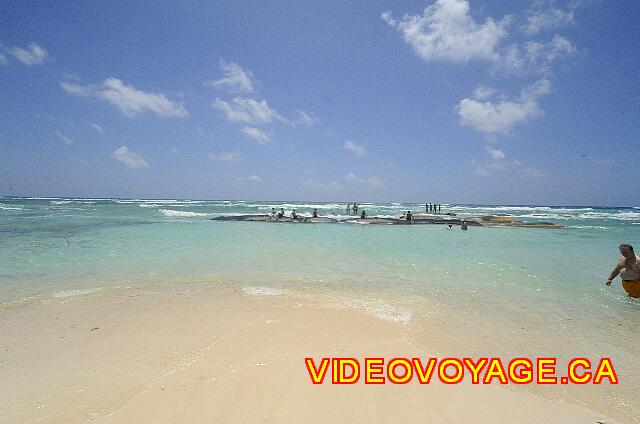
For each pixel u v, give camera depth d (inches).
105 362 187.3
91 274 397.1
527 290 345.4
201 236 795.4
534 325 250.2
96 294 317.1
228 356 193.6
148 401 151.9
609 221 1710.1
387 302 301.7
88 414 143.8
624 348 214.5
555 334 234.2
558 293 335.3
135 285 350.3
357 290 340.5
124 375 173.9
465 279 390.6
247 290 336.5
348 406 149.1
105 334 224.8
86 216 1413.6
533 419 144.2
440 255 563.5
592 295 329.1
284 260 499.8
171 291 330.0
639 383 175.6
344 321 251.6
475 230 1094.4
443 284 367.2
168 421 139.5
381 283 368.8
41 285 347.3
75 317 256.4
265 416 142.3
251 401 152.1
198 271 418.9
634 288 319.0
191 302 295.1
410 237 850.8
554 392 165.6
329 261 495.8
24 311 269.3
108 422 138.9
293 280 378.9
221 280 375.2
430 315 268.7
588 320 261.1
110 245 627.5
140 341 213.9
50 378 171.3
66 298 303.9
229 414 143.6
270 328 235.6
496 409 150.5
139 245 631.8
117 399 153.9
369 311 276.5
